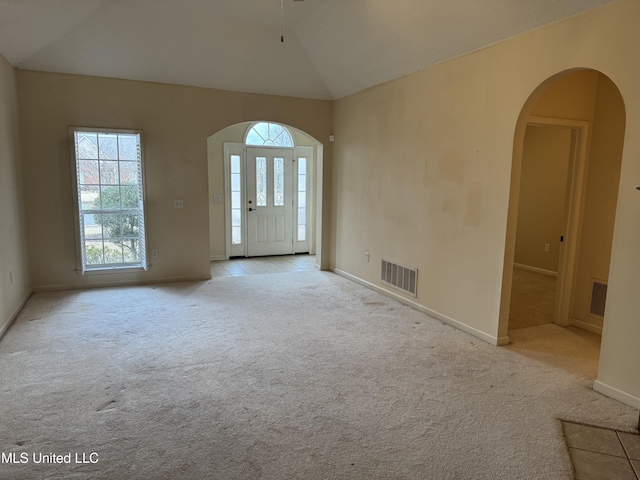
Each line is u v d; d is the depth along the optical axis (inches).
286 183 287.6
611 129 142.8
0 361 119.8
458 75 147.6
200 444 84.3
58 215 189.5
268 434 88.0
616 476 78.1
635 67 97.1
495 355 130.2
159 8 159.3
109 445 83.4
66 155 187.5
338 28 169.5
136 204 203.5
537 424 93.6
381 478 75.8
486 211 139.3
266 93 218.1
